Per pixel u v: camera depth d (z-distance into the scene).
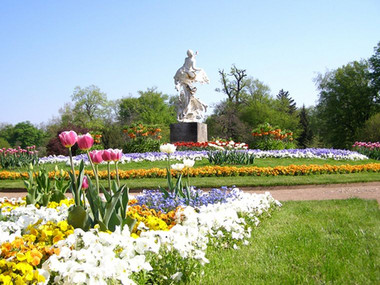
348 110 51.19
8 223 4.34
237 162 17.98
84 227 4.20
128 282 3.05
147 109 71.50
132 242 3.57
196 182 13.23
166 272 3.70
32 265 3.00
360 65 52.56
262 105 59.94
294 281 3.92
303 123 66.31
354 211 8.06
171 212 5.37
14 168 20.45
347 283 3.90
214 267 4.36
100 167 18.86
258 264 4.54
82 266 2.86
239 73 59.69
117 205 4.57
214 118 56.34
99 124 60.41
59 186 6.97
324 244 5.39
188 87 26.70
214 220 5.17
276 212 8.30
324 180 13.48
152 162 19.94
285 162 19.28
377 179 13.64
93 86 64.31
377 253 4.96
